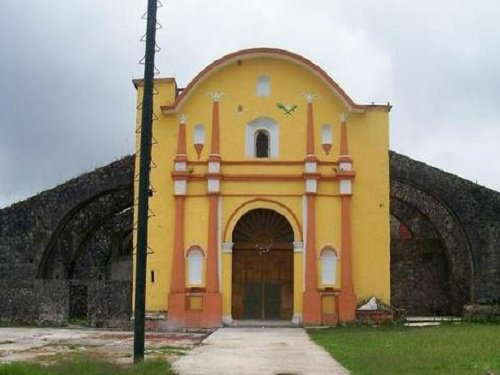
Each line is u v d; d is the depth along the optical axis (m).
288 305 27.42
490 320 28.41
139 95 27.56
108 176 30.28
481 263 29.50
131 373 11.89
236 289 27.50
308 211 26.73
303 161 27.12
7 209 30.31
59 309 27.81
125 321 27.14
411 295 34.12
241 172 27.12
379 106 27.50
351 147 27.30
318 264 26.56
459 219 29.95
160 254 26.80
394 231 38.53
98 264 33.56
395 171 30.27
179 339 21.06
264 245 27.64
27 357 15.30
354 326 25.55
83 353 16.09
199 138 27.44
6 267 29.94
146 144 14.54
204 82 27.73
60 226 30.33
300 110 27.56
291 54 27.42
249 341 19.86
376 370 12.54
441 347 16.86
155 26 14.97
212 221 26.69
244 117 27.55
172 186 27.11
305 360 14.66
